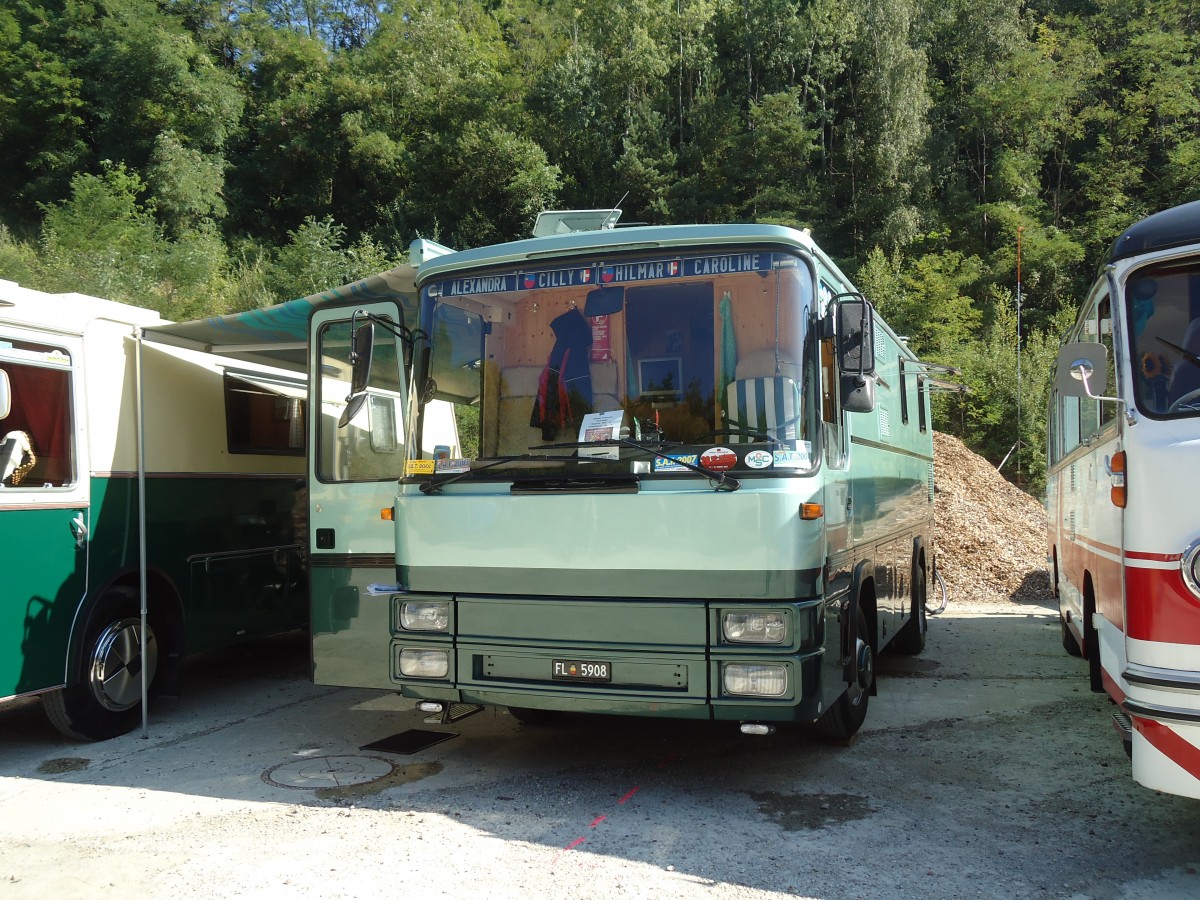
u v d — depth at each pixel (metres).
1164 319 4.23
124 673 6.87
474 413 5.30
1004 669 8.75
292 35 58.50
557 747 6.27
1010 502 17.38
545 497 4.97
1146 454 4.03
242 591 8.31
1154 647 3.91
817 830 4.70
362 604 6.35
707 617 4.66
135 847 4.56
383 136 49.28
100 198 34.06
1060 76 54.94
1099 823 4.77
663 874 4.16
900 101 50.59
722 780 5.52
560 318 5.21
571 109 53.97
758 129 51.25
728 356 4.89
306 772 5.78
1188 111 53.00
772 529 4.58
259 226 49.56
